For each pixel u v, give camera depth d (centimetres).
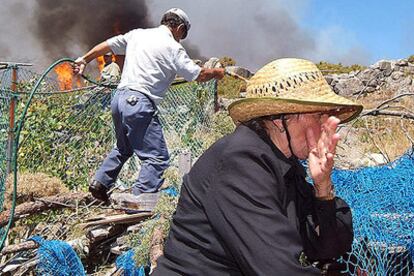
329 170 228
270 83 225
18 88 760
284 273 202
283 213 221
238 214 209
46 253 483
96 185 559
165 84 558
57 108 806
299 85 224
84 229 541
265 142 222
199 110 812
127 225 548
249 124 229
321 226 240
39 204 611
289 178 228
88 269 528
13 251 520
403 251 330
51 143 798
